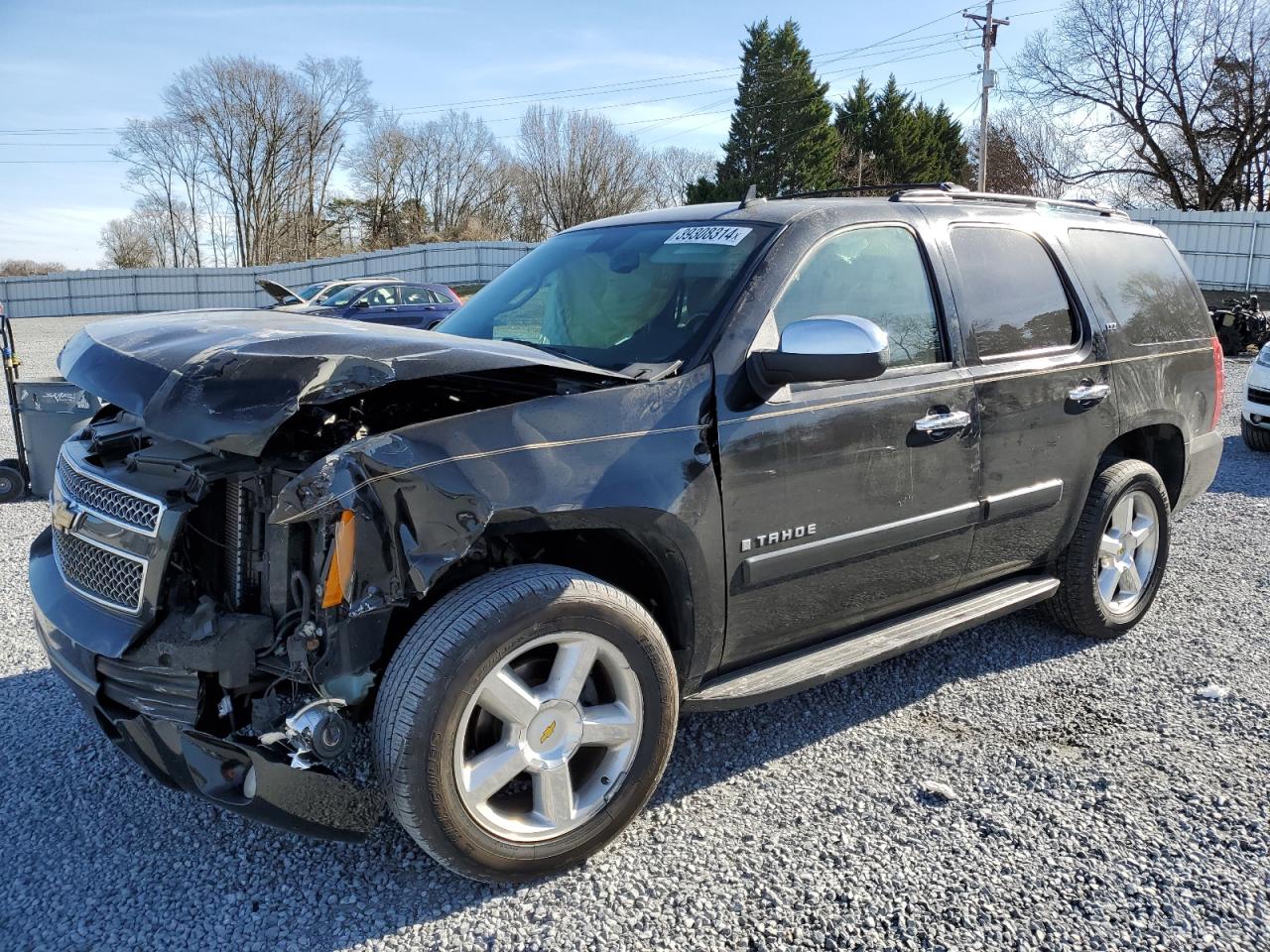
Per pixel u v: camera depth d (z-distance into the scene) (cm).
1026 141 4488
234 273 4678
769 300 294
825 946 230
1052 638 429
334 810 233
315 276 4509
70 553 273
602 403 257
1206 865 261
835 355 258
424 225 6731
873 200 346
